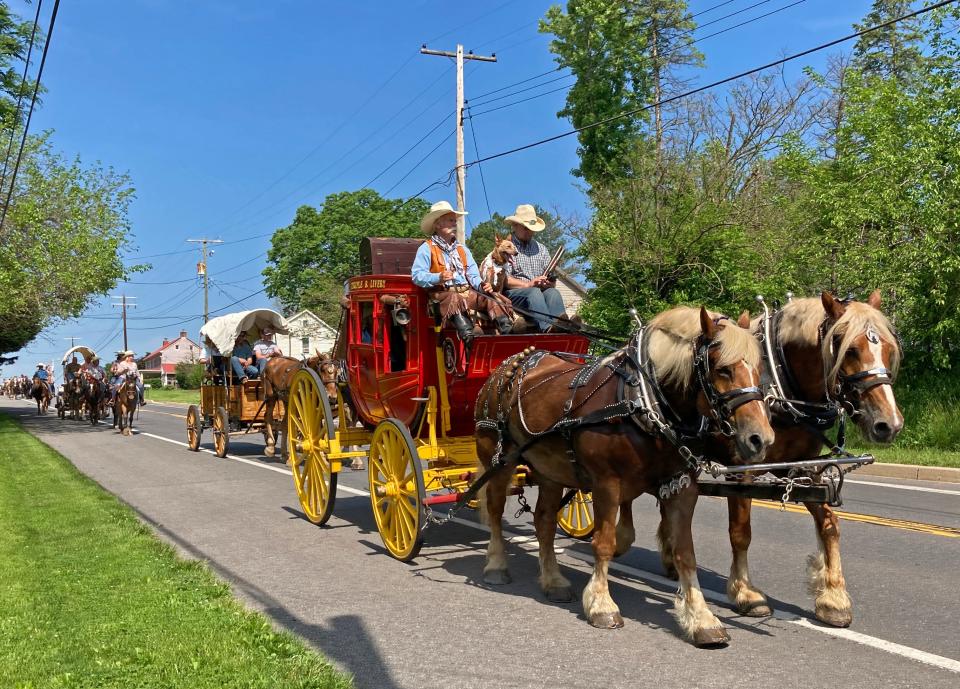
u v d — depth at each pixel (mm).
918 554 7082
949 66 14898
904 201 14336
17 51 24438
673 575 6695
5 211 22781
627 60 30234
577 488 6164
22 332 37625
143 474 13930
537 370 6266
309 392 9211
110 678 4395
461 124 24734
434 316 7422
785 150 18531
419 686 4520
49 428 27031
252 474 13672
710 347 4785
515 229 8281
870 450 13484
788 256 17375
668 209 19703
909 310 14680
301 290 53344
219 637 5035
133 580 6449
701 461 5117
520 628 5488
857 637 5133
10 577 6488
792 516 8852
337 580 6801
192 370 72250
